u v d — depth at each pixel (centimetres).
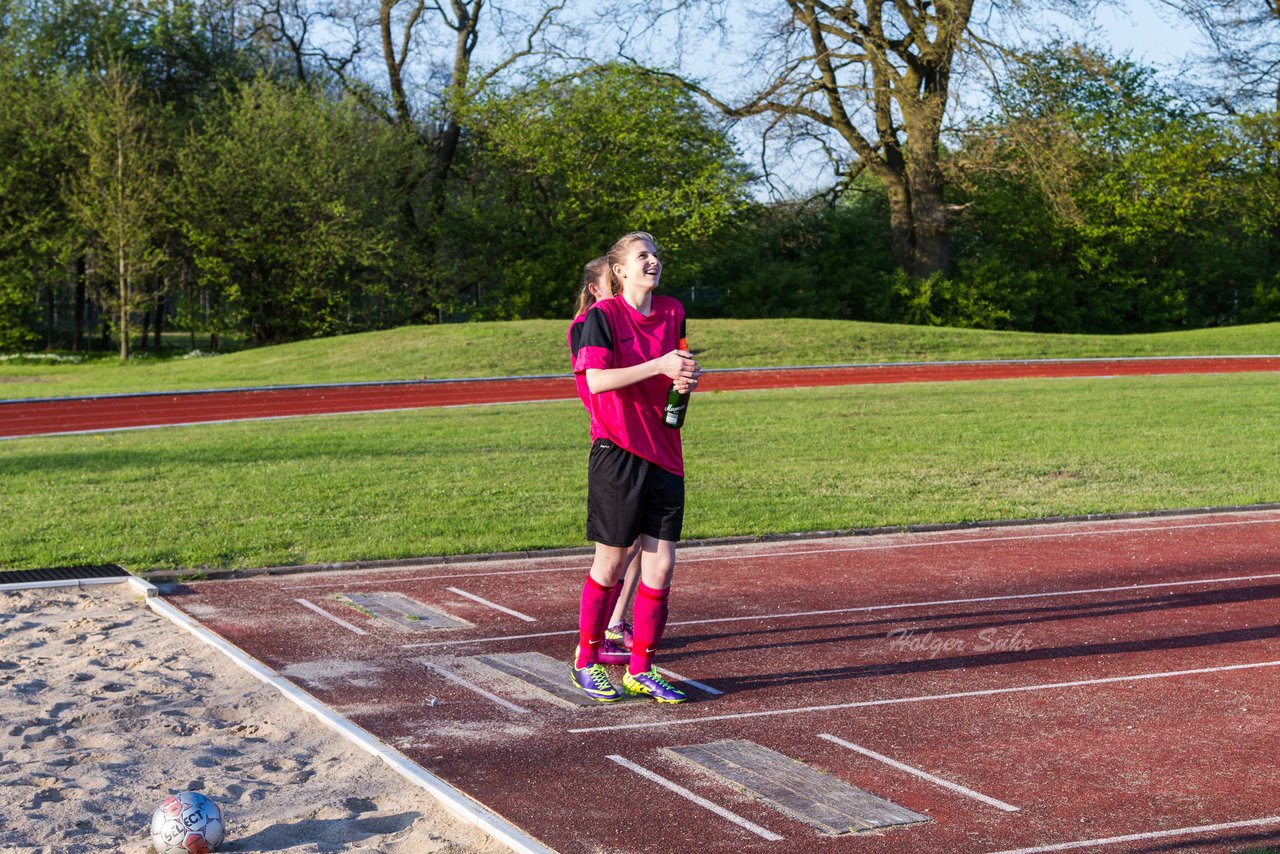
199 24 4525
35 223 3772
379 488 1172
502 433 1652
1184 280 5409
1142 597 739
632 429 521
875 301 5003
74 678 562
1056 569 829
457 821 396
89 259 3853
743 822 388
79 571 808
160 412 2100
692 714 511
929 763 447
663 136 4553
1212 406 1892
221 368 3025
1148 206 4947
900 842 371
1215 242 5344
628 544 529
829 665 589
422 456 1415
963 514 1039
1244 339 3575
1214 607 711
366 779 437
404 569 839
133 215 3603
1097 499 1120
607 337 520
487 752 462
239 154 3900
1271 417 1748
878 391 2264
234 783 429
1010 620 682
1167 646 622
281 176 3928
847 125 4472
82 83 3822
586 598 543
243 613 703
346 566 834
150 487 1182
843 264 5478
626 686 539
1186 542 929
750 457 1405
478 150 4784
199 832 354
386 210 4378
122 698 532
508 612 707
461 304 4750
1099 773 436
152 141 4044
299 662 596
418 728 493
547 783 427
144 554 859
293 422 1875
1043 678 564
